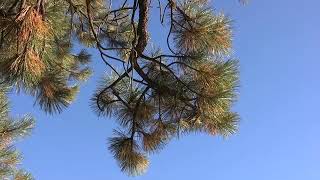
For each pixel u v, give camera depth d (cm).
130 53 593
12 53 443
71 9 622
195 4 583
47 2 485
